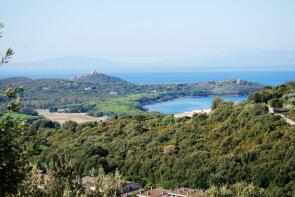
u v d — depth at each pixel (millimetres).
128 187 75375
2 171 12289
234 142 80688
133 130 100000
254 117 84812
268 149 74188
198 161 78188
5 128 12375
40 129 112000
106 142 95625
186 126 94438
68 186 21109
